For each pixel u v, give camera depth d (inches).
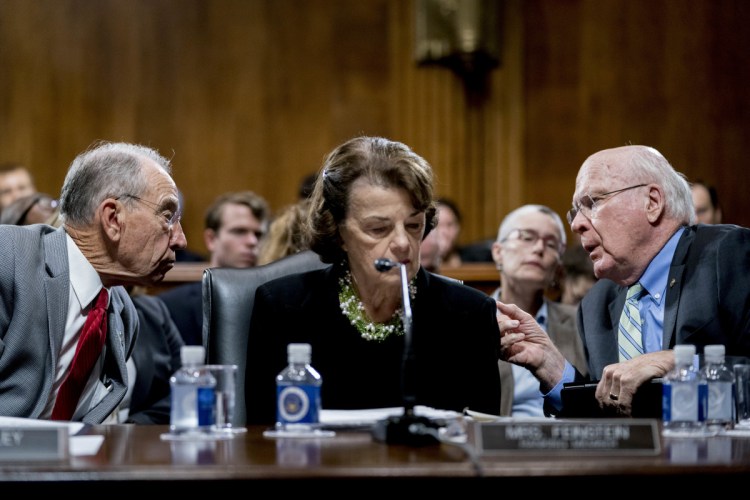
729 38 307.9
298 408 75.2
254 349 89.9
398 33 314.8
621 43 311.0
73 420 96.6
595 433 64.0
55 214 115.2
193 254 230.4
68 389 94.3
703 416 75.2
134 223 97.2
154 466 58.4
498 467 58.2
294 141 315.6
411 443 68.6
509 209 311.3
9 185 233.9
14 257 94.2
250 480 56.9
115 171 97.4
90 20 309.4
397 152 85.8
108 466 58.5
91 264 97.7
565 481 58.5
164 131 311.4
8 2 306.5
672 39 309.1
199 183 312.0
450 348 89.8
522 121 312.2
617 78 310.8
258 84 315.0
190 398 73.7
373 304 87.8
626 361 93.9
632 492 58.9
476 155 311.7
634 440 64.2
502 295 152.5
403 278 77.5
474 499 58.3
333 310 88.7
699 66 307.9
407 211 84.7
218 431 75.5
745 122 307.3
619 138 310.3
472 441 69.0
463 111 311.1
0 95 305.9
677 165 308.8
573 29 312.5
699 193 204.5
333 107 316.2
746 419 82.1
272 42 315.9
